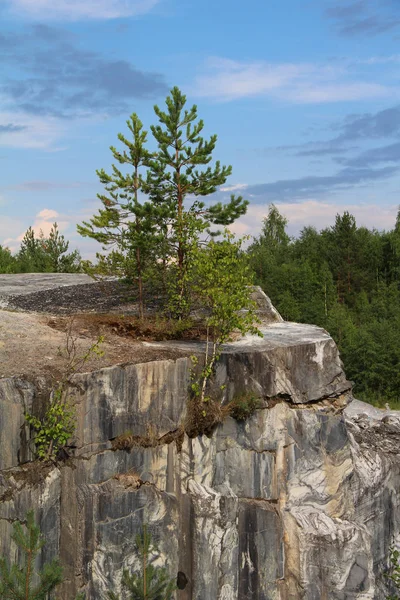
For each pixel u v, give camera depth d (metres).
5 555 12.50
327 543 16.56
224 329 16.08
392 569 20.41
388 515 20.27
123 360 14.93
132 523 14.31
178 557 15.23
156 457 15.05
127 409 14.50
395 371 43.59
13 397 12.76
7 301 22.45
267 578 16.62
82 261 19.02
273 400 17.03
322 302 54.62
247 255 16.61
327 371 17.77
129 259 18.95
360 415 25.25
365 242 67.56
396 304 54.69
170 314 19.41
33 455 13.03
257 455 16.75
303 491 17.39
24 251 46.56
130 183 18.41
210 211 19.22
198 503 15.16
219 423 16.22
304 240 74.56
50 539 13.10
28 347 15.14
